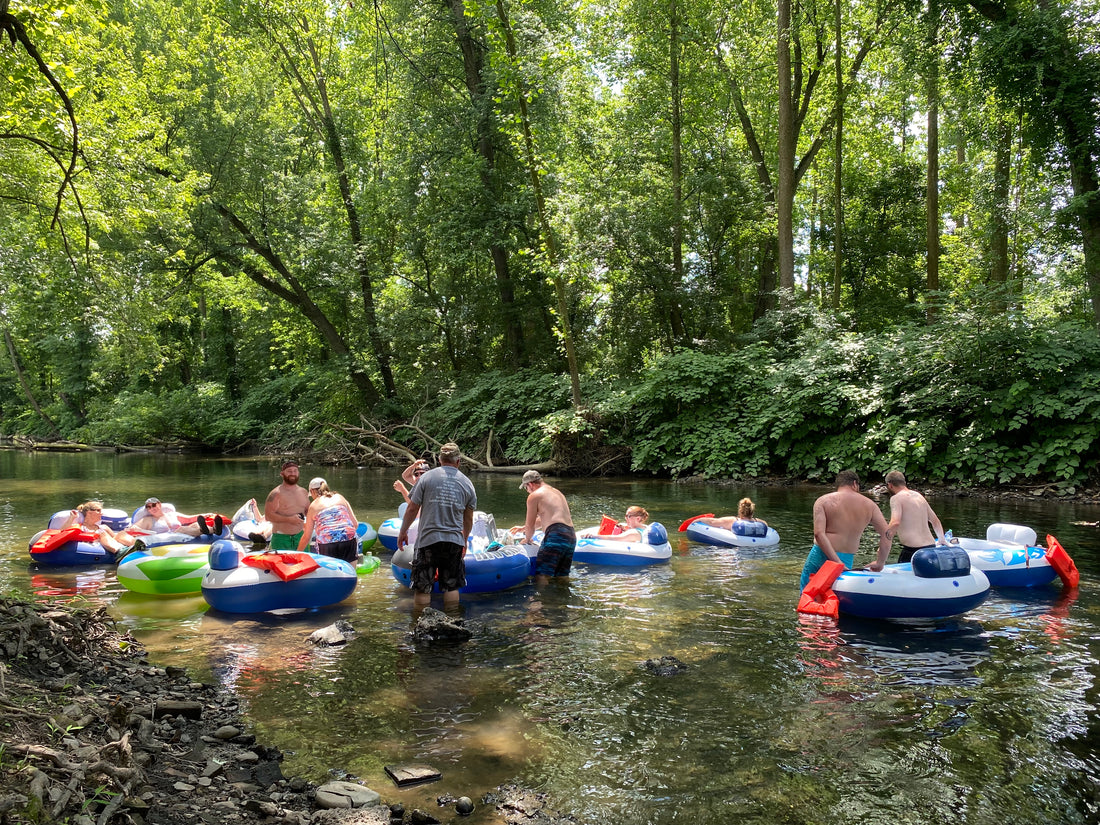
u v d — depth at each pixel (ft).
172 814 8.79
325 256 73.77
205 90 67.77
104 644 15.66
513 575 22.13
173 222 54.60
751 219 69.77
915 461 44.98
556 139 66.39
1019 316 42.47
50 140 31.07
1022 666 14.87
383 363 79.41
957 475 43.16
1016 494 40.45
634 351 69.72
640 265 65.46
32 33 25.86
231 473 62.69
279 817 9.00
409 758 10.80
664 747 11.19
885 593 18.15
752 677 14.32
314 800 9.51
